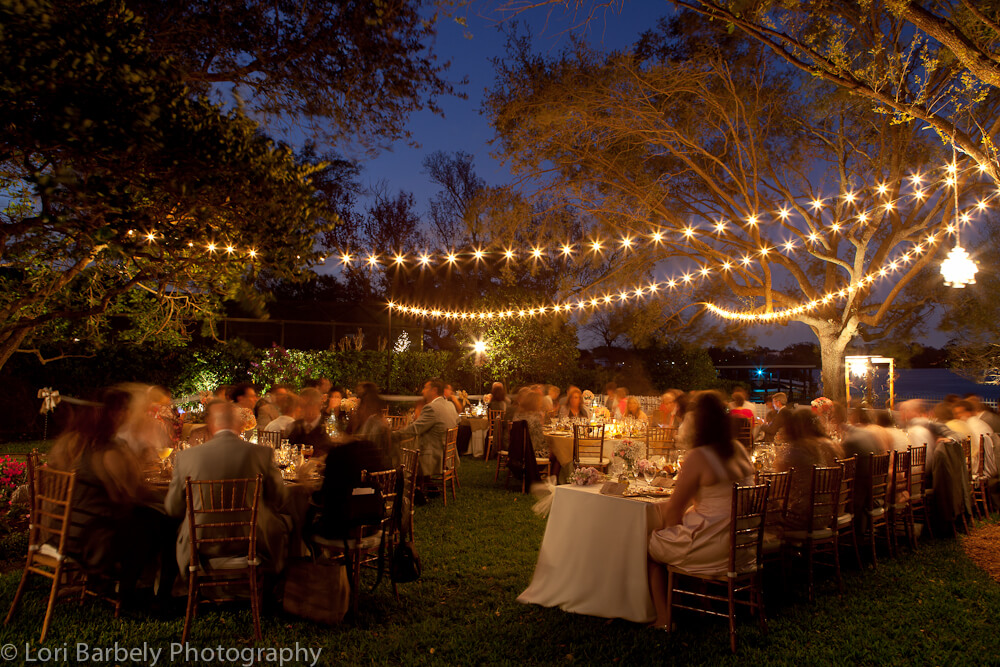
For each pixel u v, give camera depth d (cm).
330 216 619
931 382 3281
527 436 917
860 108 1606
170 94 497
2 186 633
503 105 1716
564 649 417
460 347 2102
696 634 439
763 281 1916
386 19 760
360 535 466
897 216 1731
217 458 438
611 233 1853
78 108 429
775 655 409
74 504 432
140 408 552
